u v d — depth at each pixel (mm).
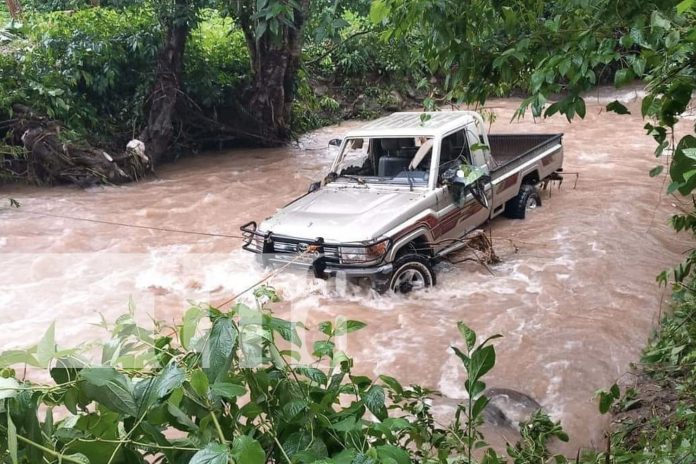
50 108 13086
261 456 1414
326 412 1793
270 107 16219
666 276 4520
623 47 4039
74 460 1378
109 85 14906
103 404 1479
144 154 13211
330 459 1601
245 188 12172
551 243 8602
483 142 8562
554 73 3818
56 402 1524
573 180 11625
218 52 16594
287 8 5785
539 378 5445
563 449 4461
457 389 5301
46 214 10367
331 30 6109
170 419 1568
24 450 1418
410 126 8055
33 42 14414
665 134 3590
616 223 9250
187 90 15438
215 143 16516
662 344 5391
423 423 2789
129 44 14539
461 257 8180
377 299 6812
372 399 1884
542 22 4559
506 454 4250
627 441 4387
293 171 13562
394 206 7203
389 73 21297
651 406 4762
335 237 6637
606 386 5293
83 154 12492
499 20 4652
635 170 12188
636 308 6688
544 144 10000
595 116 17578
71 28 14477
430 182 7555
